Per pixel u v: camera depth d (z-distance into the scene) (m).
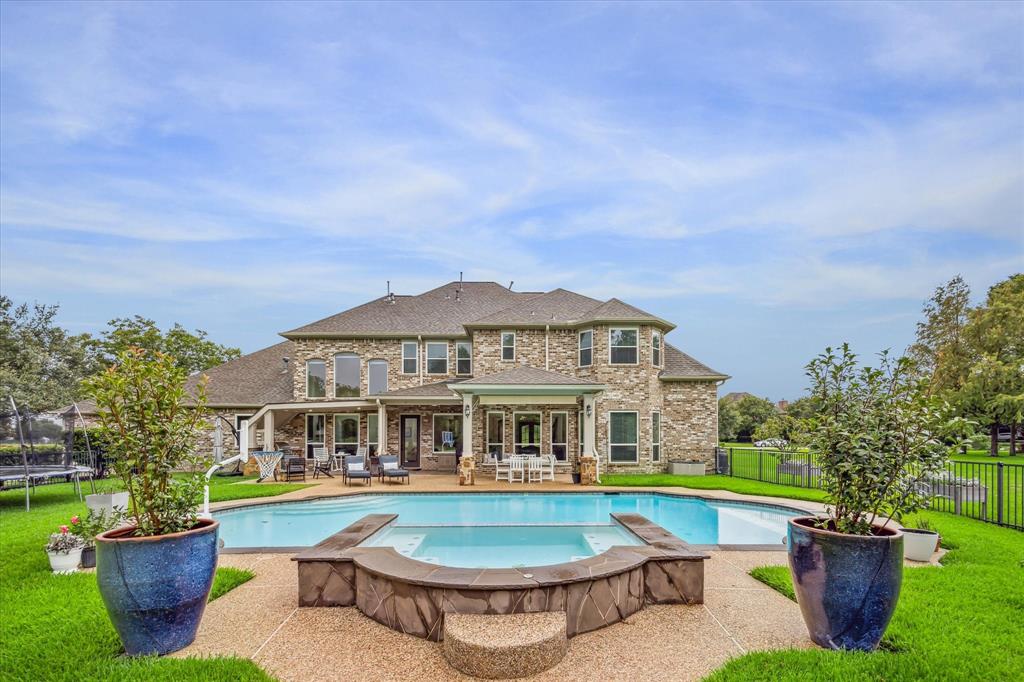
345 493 16.47
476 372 24.88
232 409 25.25
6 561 8.52
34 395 17.48
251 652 5.25
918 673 4.55
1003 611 6.03
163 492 5.42
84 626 5.75
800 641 5.46
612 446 23.17
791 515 13.88
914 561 8.32
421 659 5.12
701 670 4.84
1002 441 46.31
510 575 5.86
